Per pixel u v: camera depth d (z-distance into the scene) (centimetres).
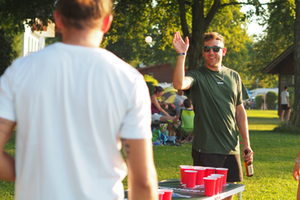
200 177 336
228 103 367
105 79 142
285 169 733
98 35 153
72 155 139
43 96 140
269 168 742
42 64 142
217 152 364
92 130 140
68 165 140
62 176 140
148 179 146
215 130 366
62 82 141
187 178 327
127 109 144
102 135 142
